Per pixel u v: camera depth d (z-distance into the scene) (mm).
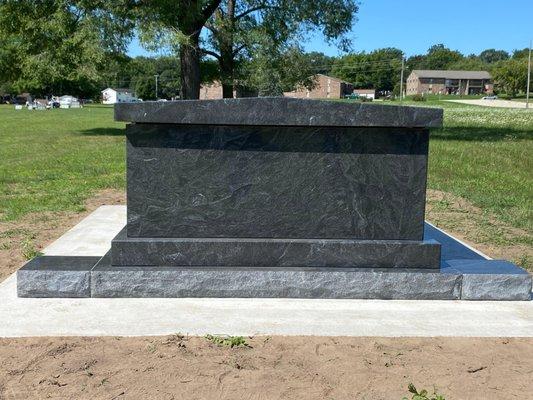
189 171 4434
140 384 3084
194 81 22844
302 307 4176
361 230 4547
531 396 3043
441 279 4379
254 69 25750
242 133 4410
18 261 5516
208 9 22516
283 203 4496
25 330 3707
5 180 11227
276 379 3164
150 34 19594
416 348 3580
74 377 3150
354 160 4473
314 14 23609
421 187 4527
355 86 134500
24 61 24906
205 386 3080
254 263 4434
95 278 4258
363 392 3051
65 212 8109
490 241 6738
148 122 4277
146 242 4375
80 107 77375
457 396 3025
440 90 130750
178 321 3877
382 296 4379
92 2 21016
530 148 19047
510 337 3771
